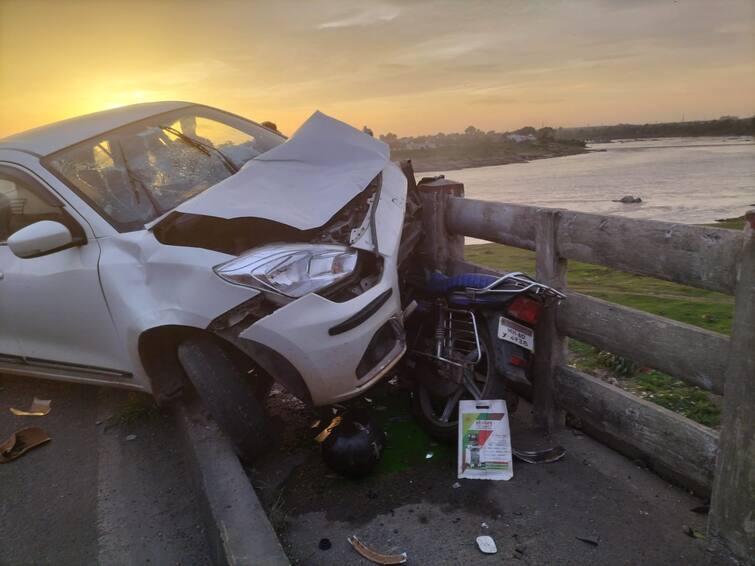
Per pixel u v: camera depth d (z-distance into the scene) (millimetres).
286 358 2799
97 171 3775
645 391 3785
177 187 3764
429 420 3363
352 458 2951
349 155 3682
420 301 3475
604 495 2793
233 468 2926
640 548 2438
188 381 3600
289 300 2807
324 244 3037
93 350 3666
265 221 3188
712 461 2422
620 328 2797
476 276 3271
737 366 1950
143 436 3812
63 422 4148
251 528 2471
